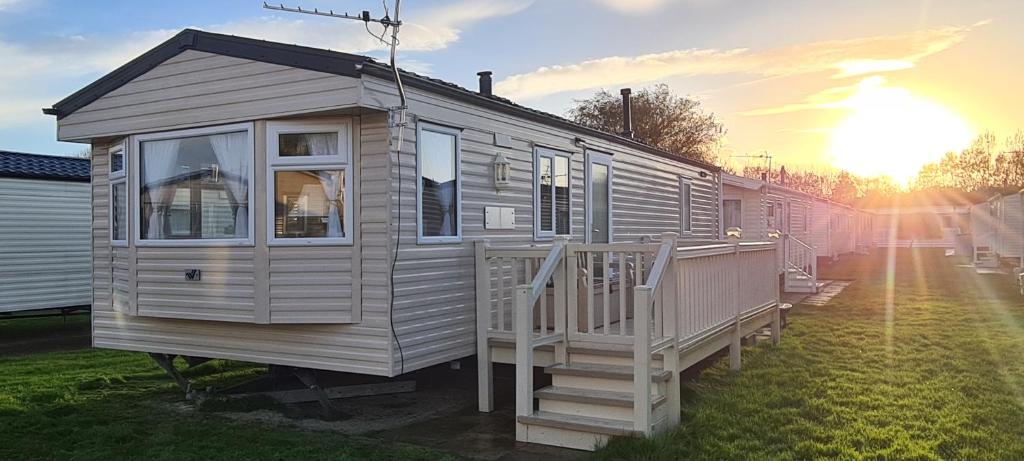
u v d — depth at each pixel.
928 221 51.19
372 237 5.83
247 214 6.18
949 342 9.45
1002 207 25.06
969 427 5.58
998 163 61.00
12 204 12.40
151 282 6.79
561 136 8.44
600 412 5.51
